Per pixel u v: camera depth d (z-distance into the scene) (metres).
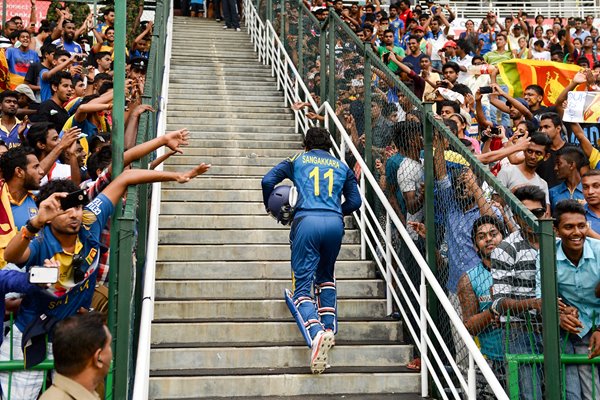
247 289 5.96
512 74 9.79
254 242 6.71
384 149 6.27
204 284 5.91
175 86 10.88
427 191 5.23
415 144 5.60
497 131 7.36
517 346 4.28
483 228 4.50
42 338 3.86
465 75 11.00
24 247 3.63
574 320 4.20
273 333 5.48
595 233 4.71
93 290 3.99
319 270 5.29
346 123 7.39
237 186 7.68
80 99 7.11
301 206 5.21
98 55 9.49
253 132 9.50
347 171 5.50
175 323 5.38
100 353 2.83
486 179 4.42
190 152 8.58
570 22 16.67
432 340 5.15
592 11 20.42
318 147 5.56
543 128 6.24
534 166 5.81
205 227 6.88
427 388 5.01
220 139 9.16
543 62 9.72
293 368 5.18
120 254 3.76
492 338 4.42
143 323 4.38
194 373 4.96
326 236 5.14
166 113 9.16
